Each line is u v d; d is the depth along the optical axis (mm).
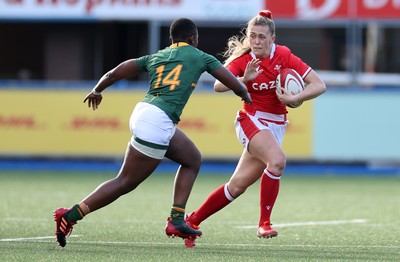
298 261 28281
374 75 78000
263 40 31797
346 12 74000
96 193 29938
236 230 38188
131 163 29641
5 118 74438
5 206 47500
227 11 74562
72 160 75875
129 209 46938
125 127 73375
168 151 30375
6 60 80688
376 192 58312
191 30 30500
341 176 71125
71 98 73938
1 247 31234
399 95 71875
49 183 62031
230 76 30156
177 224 30766
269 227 31953
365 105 71875
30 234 35562
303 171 74562
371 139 72062
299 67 32281
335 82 77688
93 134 73750
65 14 75875
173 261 27953
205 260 28219
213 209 32625
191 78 29859
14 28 80312
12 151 74438
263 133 31922
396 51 77812
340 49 77500
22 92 74375
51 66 80312
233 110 72188
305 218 43812
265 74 31984
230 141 72188
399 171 74000
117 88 73438
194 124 72312
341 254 30203
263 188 31797
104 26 79312
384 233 37312
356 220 42844
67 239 33938
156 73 29969
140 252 30109
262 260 28391
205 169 73812
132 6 75438
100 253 29734
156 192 56938
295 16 74062
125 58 79438
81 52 79875
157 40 76500
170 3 75125
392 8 73750
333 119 71938
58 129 74062
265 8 74188
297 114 72000
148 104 29656
